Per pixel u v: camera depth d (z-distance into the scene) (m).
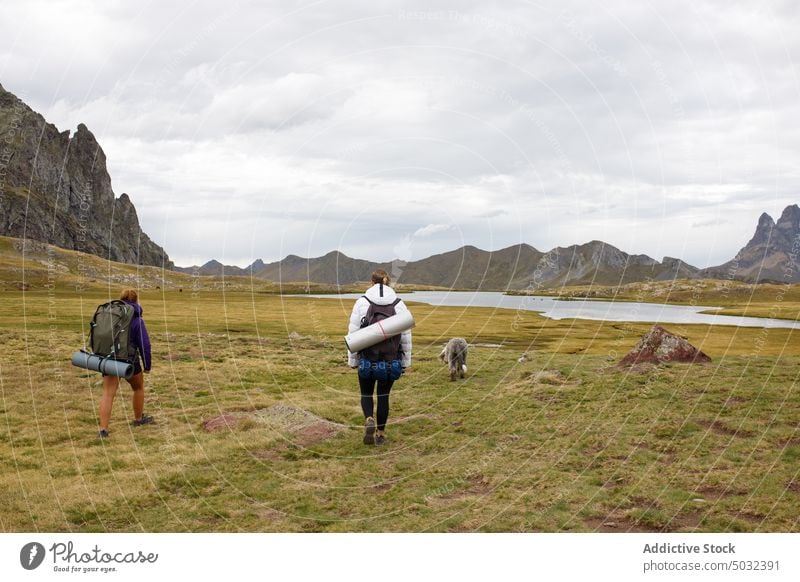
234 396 12.79
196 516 6.90
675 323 57.16
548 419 10.80
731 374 13.56
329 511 7.05
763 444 8.71
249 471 8.30
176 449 9.10
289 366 17.00
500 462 8.60
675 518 6.57
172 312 50.28
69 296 72.50
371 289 9.48
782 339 36.19
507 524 6.62
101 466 8.32
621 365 15.59
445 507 7.12
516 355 20.12
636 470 7.98
